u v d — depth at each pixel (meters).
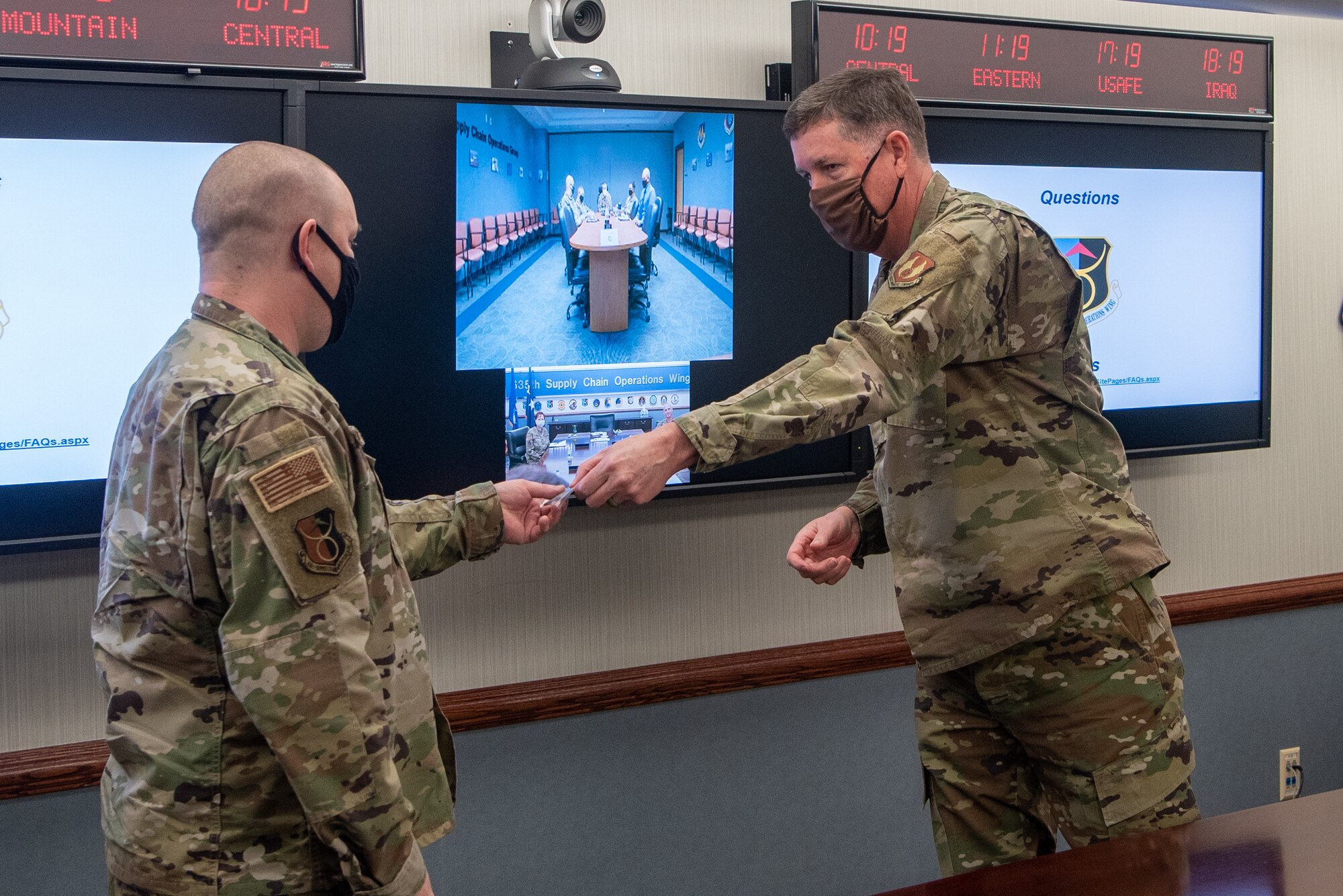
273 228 1.21
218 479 1.07
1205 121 2.56
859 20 2.26
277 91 1.92
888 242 1.65
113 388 1.88
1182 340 2.62
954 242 1.40
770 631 2.50
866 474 2.38
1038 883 1.15
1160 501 2.80
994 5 2.55
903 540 1.71
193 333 1.18
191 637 1.13
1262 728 2.94
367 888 1.12
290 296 1.25
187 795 1.12
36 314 1.83
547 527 1.68
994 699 1.67
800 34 2.24
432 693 1.31
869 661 2.53
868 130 1.57
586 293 2.16
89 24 1.79
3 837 1.97
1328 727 3.02
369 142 1.97
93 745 2.02
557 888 2.33
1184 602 2.79
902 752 2.60
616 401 2.21
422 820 1.27
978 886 1.15
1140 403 2.60
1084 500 1.62
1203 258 2.62
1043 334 1.58
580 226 2.14
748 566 2.46
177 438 1.10
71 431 1.87
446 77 2.17
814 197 1.62
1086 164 2.50
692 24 2.34
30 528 1.86
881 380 1.29
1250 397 2.71
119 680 1.15
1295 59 2.83
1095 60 2.46
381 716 1.13
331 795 1.08
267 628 1.06
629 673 2.35
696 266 2.23
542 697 2.26
